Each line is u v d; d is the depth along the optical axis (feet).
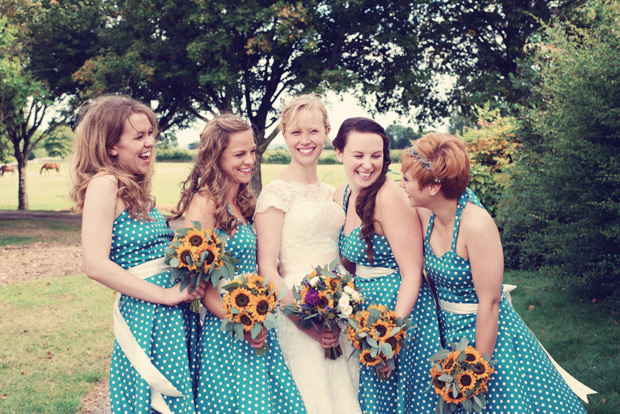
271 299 7.96
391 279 8.88
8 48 47.06
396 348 7.94
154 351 7.81
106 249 7.65
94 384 14.61
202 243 7.79
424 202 7.88
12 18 50.08
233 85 50.08
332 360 8.96
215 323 8.41
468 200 7.75
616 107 17.22
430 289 8.88
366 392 8.81
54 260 35.60
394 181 8.92
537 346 8.11
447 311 8.39
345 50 54.54
